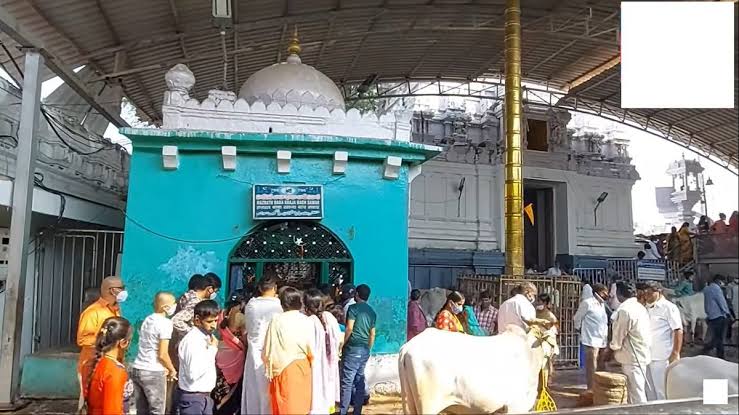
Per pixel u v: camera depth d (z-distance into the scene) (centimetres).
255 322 552
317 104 865
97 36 1105
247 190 786
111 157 1226
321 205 791
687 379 373
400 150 823
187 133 757
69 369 740
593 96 2084
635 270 1602
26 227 728
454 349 468
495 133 1781
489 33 1603
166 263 759
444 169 1694
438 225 1653
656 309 632
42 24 978
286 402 480
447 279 1612
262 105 812
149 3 1045
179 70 805
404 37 1600
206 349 495
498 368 470
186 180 775
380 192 823
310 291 570
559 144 1859
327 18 1341
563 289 1022
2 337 713
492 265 1645
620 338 635
